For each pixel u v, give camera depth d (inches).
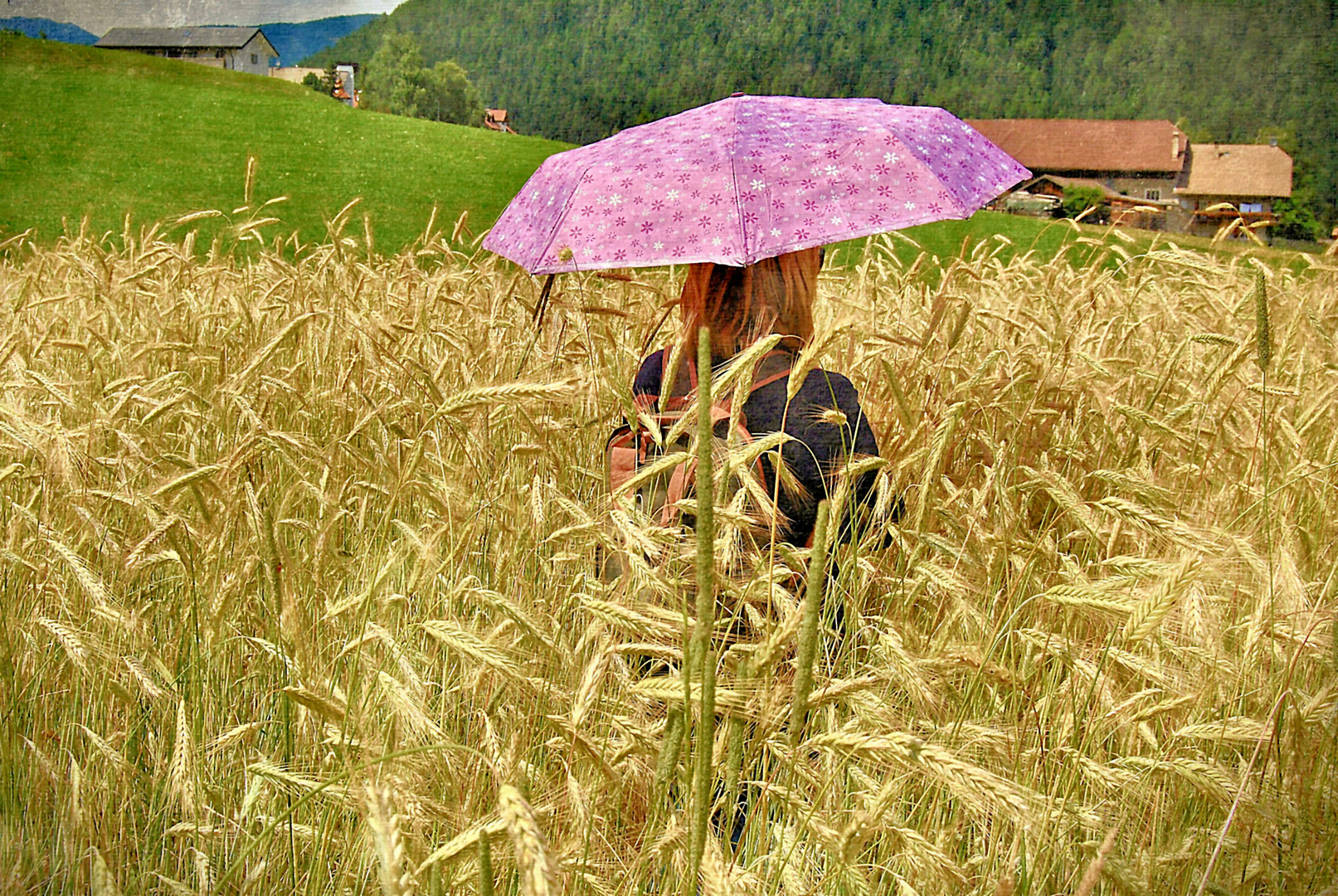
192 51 4252.0
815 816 68.0
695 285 103.2
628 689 65.1
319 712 67.1
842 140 120.3
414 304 197.0
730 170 111.5
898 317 184.7
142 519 116.8
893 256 245.9
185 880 86.1
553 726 76.9
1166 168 3580.2
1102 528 109.9
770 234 103.7
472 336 172.7
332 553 102.5
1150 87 4033.0
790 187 112.2
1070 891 80.0
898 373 135.5
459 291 209.9
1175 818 84.4
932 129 131.0
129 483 119.5
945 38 4175.7
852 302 180.9
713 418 83.5
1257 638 84.5
